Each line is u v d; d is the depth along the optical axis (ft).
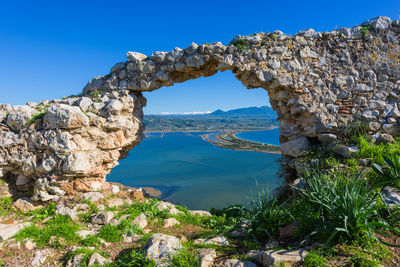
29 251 15.08
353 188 12.02
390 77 23.70
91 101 26.35
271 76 25.00
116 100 26.35
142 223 18.71
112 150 27.35
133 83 28.04
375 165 16.11
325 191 13.71
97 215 19.83
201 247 13.34
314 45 25.14
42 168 23.35
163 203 23.97
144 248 12.84
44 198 23.06
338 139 23.61
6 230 16.78
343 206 11.42
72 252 14.46
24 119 24.76
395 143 21.29
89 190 24.44
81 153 23.81
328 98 24.34
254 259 11.31
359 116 23.68
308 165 22.43
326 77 24.58
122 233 17.16
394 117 23.09
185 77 29.43
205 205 55.98
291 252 10.66
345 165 19.89
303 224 12.78
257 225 14.69
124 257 13.32
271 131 532.32
